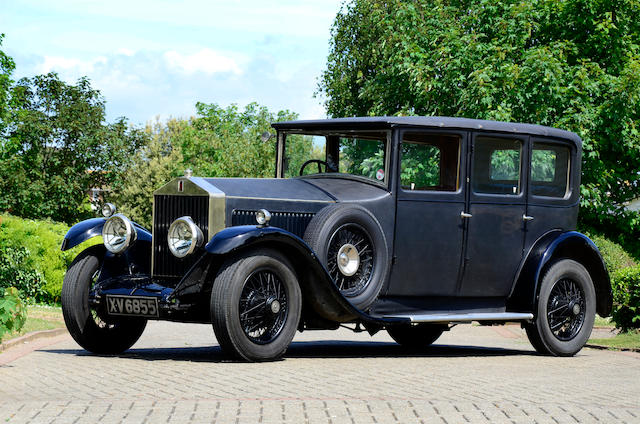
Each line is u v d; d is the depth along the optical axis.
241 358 7.18
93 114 40.94
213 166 46.44
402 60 18.84
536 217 9.40
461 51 17.59
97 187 42.25
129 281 8.12
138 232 8.68
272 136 9.49
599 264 9.65
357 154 8.75
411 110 19.84
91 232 8.38
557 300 9.43
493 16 18.86
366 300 8.12
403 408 5.07
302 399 5.29
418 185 8.58
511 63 16.92
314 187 8.49
